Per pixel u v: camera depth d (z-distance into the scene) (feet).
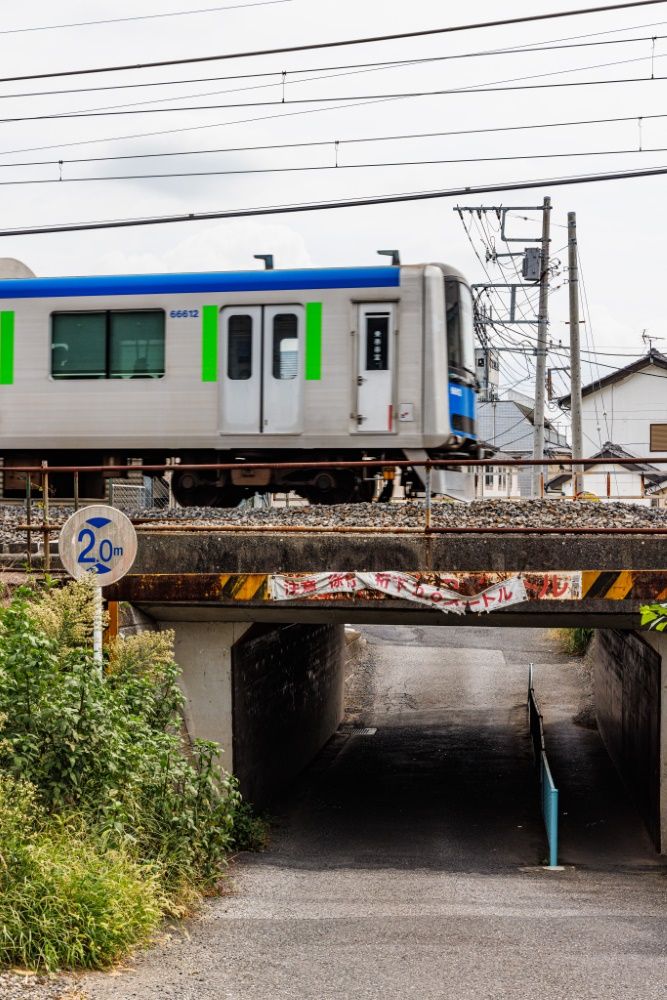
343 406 93.50
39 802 47.19
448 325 95.61
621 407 299.58
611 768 114.62
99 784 49.19
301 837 86.17
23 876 40.45
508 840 86.07
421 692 155.53
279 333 94.84
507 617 77.97
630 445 298.97
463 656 178.09
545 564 73.87
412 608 74.54
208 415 96.17
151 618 80.12
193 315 96.58
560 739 128.57
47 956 37.78
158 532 75.92
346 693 155.33
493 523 81.41
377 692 156.25
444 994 38.47
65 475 114.62
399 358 92.99
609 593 72.54
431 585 73.61
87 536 57.77
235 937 46.83
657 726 80.07
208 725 81.46
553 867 76.07
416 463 74.33
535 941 47.70
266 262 98.02
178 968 40.70
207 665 81.46
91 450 100.07
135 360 98.27
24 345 100.53
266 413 94.94
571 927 51.31
